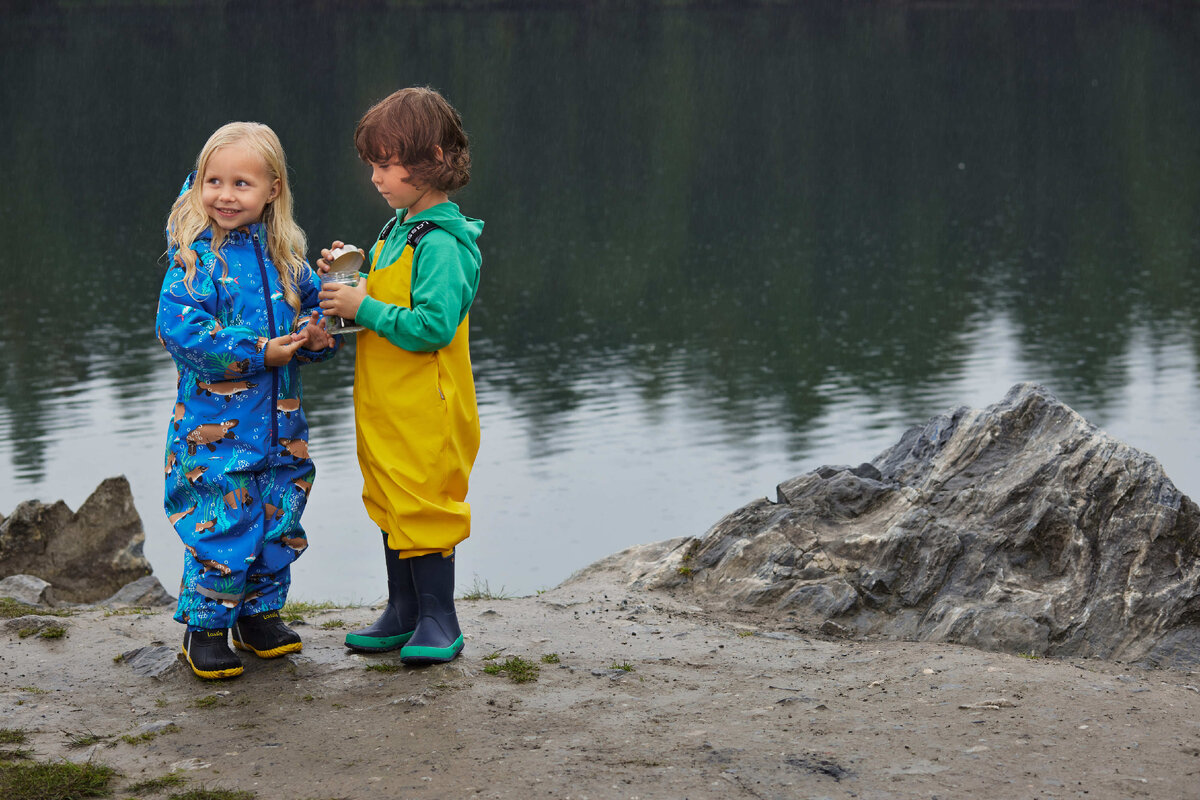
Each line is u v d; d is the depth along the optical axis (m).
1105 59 135.00
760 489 29.41
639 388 40.69
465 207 80.00
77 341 43.22
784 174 91.88
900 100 117.62
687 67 131.00
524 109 110.44
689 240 71.50
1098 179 87.44
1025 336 47.69
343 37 134.62
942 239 70.56
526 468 31.14
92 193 76.19
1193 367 41.69
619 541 24.94
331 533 23.55
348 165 81.25
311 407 34.44
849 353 45.84
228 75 113.38
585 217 77.56
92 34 135.38
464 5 161.00
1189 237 68.50
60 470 28.58
